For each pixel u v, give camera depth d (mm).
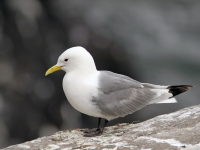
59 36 17031
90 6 16828
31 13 17031
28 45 17062
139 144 5945
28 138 16625
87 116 16266
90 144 6598
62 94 16906
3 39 16906
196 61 15719
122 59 15797
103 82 7496
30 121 16656
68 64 7598
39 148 6621
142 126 7527
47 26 17281
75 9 16875
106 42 16000
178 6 17781
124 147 5918
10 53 16906
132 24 16375
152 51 15844
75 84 7375
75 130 8188
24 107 16656
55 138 7406
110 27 16234
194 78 15336
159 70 15469
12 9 16859
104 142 6617
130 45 15789
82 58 7457
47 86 17016
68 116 16719
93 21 16422
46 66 17188
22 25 16953
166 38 16234
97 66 16141
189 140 5723
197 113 7383
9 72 16578
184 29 16906
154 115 14375
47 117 16922
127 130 7566
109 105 7414
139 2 17562
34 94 16906
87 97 7344
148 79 15320
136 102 7664
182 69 15688
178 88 7980
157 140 5984
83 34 16375
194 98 14727
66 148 6465
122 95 7539
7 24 16984
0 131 15750
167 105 14531
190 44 16344
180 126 6793
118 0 17219
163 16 17188
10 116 16266
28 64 17016
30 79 16938
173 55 15797
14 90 16562
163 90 7953
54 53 17000
